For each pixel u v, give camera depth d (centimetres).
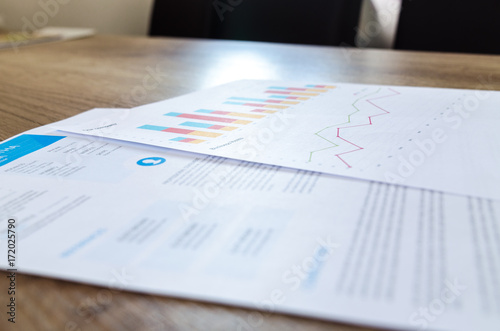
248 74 81
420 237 26
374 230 27
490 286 21
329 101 60
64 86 76
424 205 29
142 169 38
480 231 26
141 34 220
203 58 98
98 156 42
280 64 89
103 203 32
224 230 27
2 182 36
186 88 72
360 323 20
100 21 200
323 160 38
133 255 25
